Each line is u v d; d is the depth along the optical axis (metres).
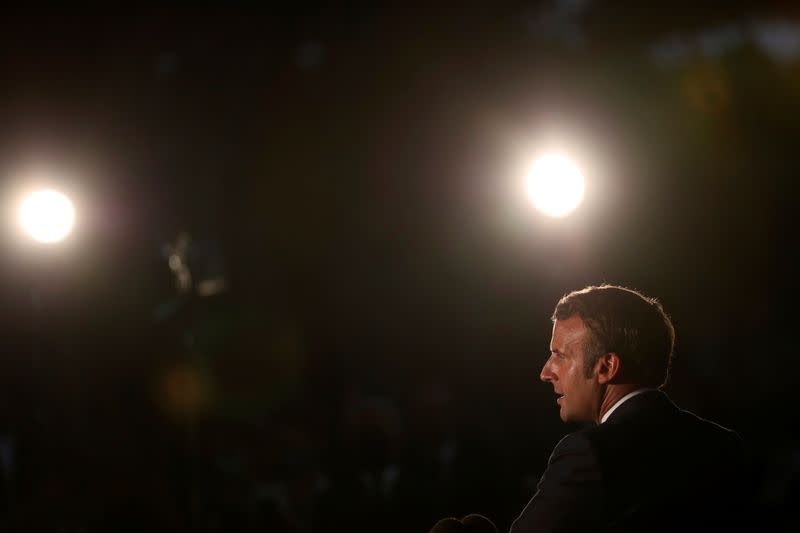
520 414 18.61
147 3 35.75
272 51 39.44
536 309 19.92
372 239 40.06
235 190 37.62
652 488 5.84
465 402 19.88
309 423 18.39
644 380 6.23
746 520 6.10
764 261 47.62
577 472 5.88
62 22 34.56
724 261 47.19
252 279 36.91
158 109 36.22
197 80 37.19
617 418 6.08
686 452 5.98
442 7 43.91
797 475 19.58
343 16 42.41
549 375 6.44
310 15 40.69
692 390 25.95
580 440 5.97
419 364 33.03
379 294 37.31
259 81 39.12
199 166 36.53
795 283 45.47
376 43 43.03
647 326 6.22
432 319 34.75
